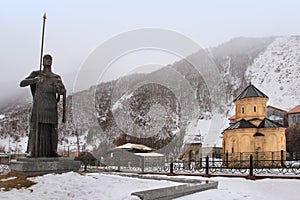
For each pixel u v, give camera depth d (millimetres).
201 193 9500
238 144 26484
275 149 25859
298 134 40156
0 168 15711
